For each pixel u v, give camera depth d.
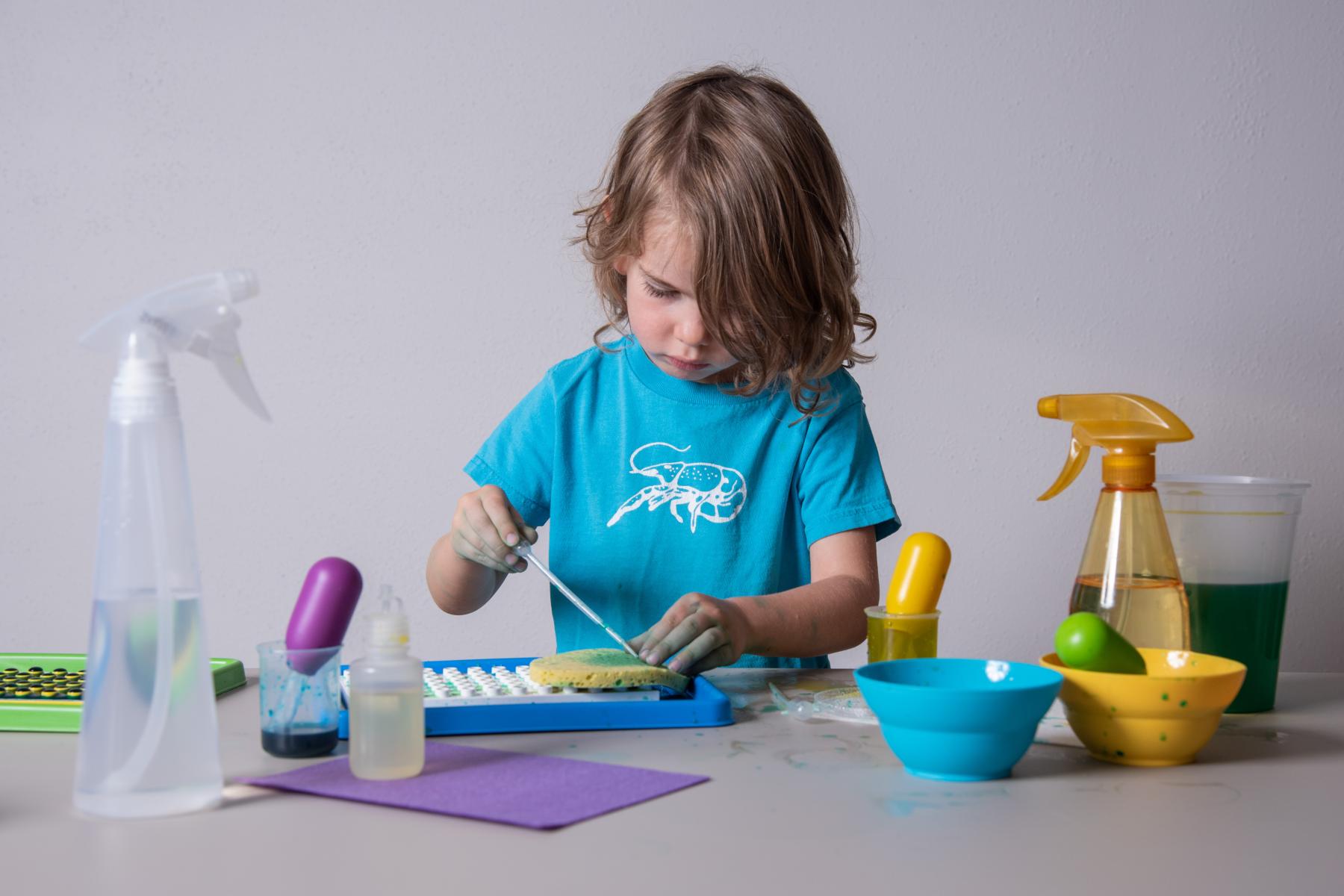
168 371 0.62
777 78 1.86
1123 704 0.70
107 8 1.86
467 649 1.91
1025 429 1.89
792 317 1.11
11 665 1.00
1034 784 0.67
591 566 1.28
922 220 1.88
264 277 1.88
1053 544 1.90
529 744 0.76
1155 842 0.56
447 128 1.87
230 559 1.90
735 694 0.93
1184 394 1.89
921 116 1.86
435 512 1.90
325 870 0.52
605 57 1.86
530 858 0.54
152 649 0.61
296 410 1.89
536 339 1.88
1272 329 1.88
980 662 0.73
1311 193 1.87
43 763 0.71
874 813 0.61
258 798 0.64
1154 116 1.86
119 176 1.87
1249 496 0.87
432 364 1.89
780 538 1.26
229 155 1.87
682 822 0.59
